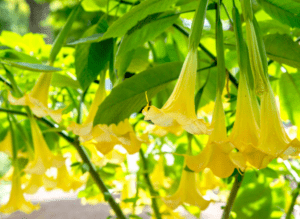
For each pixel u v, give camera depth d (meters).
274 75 1.77
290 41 1.37
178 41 1.76
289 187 1.96
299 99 1.63
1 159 3.57
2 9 12.12
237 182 1.42
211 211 6.04
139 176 2.04
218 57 1.21
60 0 4.26
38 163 1.47
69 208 7.32
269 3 1.35
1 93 1.75
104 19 1.50
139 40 1.40
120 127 1.27
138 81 1.35
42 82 1.37
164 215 1.97
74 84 1.64
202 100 1.82
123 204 2.14
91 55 1.41
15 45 2.00
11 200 1.69
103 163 1.62
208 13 1.63
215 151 1.13
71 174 1.98
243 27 1.49
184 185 1.42
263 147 1.09
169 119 1.10
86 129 1.26
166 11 1.44
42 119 1.62
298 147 1.06
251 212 1.76
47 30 9.53
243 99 1.15
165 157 2.19
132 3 1.56
